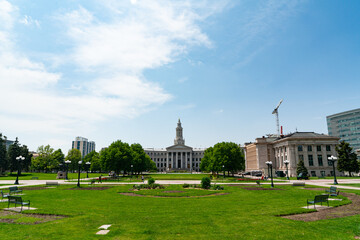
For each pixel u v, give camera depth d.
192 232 11.99
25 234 11.62
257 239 10.88
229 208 18.91
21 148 100.88
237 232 11.98
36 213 16.48
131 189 34.78
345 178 69.31
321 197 18.42
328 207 18.77
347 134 148.12
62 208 18.77
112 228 12.70
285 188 36.94
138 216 15.73
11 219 14.83
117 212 17.20
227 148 86.62
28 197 25.69
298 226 12.99
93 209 18.47
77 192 30.66
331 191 26.22
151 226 13.09
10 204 20.33
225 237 11.19
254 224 13.50
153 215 16.08
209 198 25.06
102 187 38.31
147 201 22.91
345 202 20.66
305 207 18.86
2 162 90.06
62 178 70.81
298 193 29.47
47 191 31.62
